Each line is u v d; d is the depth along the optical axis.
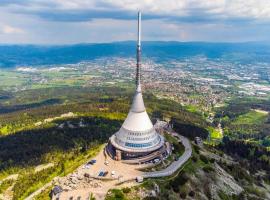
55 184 183.25
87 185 174.62
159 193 176.25
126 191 168.88
